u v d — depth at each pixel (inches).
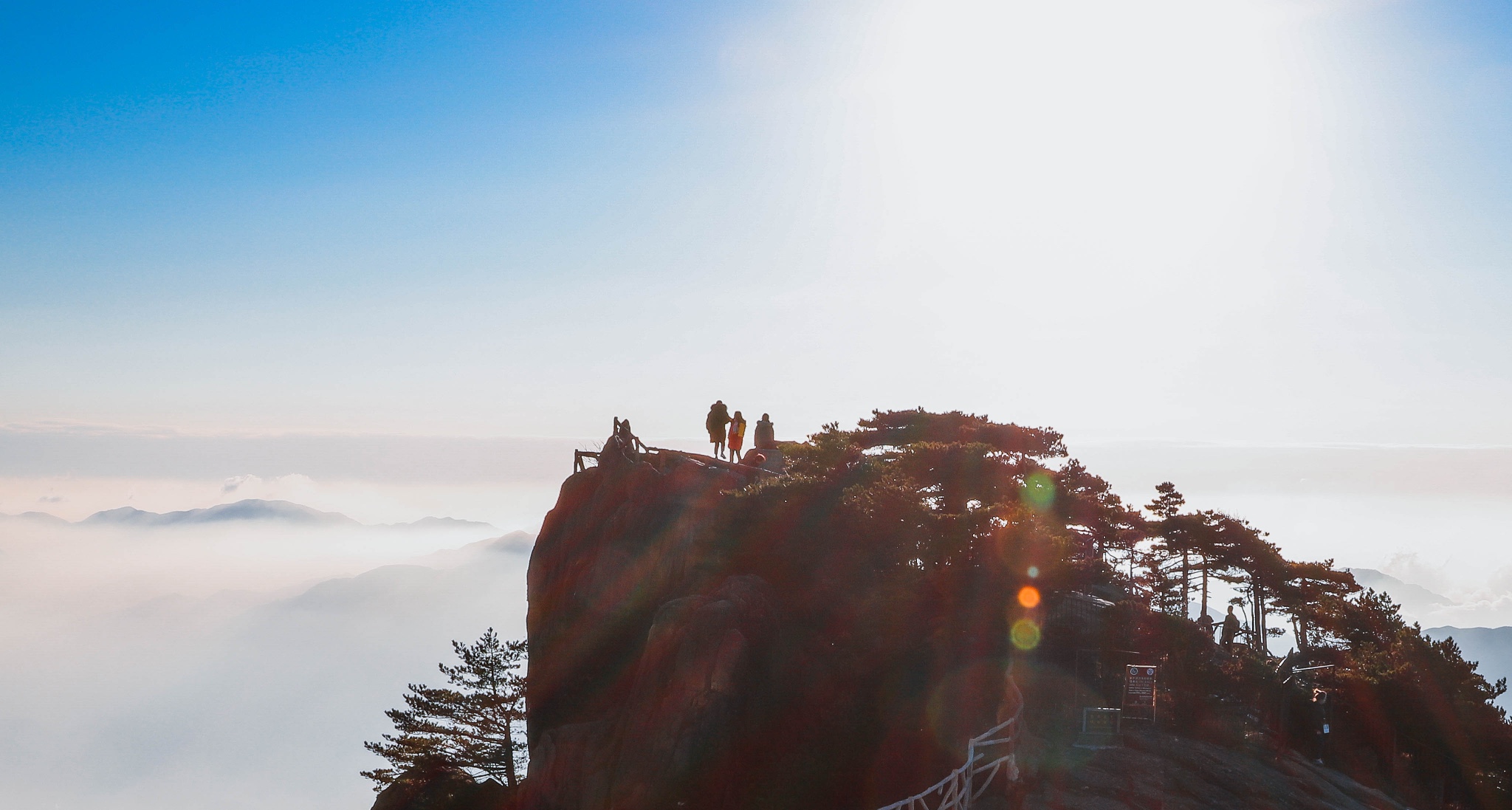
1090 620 1455.5
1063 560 1520.7
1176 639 1331.2
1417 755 1507.1
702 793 1443.2
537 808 1680.6
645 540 2204.7
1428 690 1529.3
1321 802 1071.6
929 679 1428.4
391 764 2347.4
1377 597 2014.0
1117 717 1150.3
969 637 1456.7
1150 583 2303.2
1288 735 1302.9
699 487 2247.8
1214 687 1284.4
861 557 1673.2
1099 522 2133.4
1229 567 2305.6
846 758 1382.9
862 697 1488.7
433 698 2247.8
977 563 1542.8
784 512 1847.9
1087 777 1036.5
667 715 1540.4
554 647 2214.6
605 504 2390.5
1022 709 1107.9
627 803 1485.0
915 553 1612.9
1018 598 1467.8
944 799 961.5
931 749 1323.8
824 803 1337.4
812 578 1723.7
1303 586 2278.5
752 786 1413.6
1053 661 1378.0
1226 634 1870.1
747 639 1566.2
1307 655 1985.7
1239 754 1163.3
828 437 2237.9
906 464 2048.5
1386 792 1322.6
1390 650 1662.2
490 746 2220.7
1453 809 1456.7
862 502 1737.2
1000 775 1028.5
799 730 1496.1
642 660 1683.1
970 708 1334.9
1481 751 1460.4
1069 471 2303.2
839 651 1598.2
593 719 2031.3
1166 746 1125.1
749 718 1512.1
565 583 2363.4
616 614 2145.7
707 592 1785.2
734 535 1856.5
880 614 1553.9
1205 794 1018.7
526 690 2214.6
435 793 2113.7
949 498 1983.3
